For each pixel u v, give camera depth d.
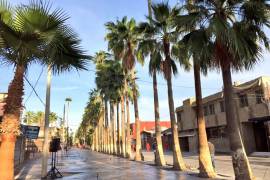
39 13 8.84
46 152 16.92
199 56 11.98
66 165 26.66
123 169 20.97
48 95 17.61
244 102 35.19
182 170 19.12
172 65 21.22
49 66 10.57
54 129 97.56
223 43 11.42
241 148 11.86
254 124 35.31
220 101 40.66
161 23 20.58
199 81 16.08
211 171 15.06
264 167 19.70
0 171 8.74
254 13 11.99
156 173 17.55
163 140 66.50
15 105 9.12
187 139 53.81
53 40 9.44
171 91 20.83
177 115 55.66
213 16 12.32
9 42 8.99
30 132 28.00
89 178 15.95
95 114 86.50
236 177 11.70
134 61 31.66
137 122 32.38
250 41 12.38
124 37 32.09
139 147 32.06
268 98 31.36
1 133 8.98
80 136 174.62
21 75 9.38
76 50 10.21
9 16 9.15
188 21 12.45
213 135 42.84
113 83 43.16
